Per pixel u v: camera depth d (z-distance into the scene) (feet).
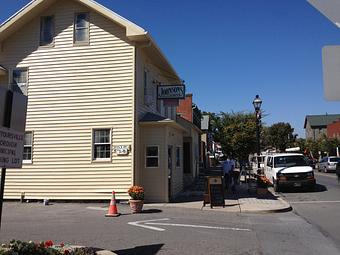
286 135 258.98
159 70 77.00
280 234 36.04
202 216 46.68
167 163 61.05
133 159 58.54
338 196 68.80
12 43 64.13
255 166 124.06
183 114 122.42
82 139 60.29
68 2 62.90
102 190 59.00
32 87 62.59
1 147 23.54
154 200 60.49
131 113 59.26
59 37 62.69
